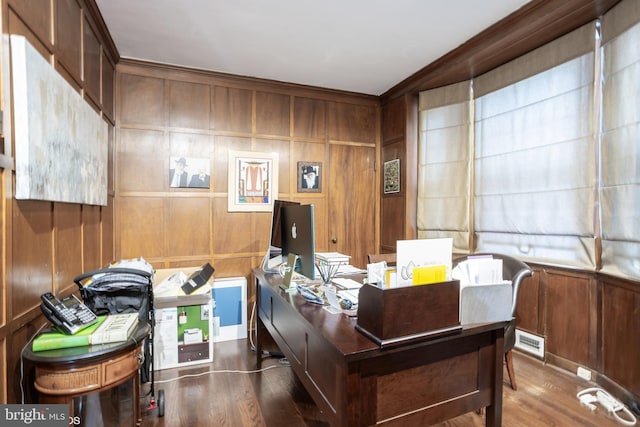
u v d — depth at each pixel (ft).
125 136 9.61
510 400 6.72
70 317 4.36
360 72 10.64
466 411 4.22
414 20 7.72
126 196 9.64
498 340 4.39
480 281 4.37
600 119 7.18
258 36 8.38
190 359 8.38
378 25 7.91
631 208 6.39
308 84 11.57
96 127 7.04
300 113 11.76
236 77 10.72
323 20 7.68
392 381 3.72
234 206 10.78
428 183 11.45
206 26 7.90
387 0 6.96
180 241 10.22
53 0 5.22
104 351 4.08
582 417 6.16
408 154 11.69
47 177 4.60
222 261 10.69
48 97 4.63
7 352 3.88
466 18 7.65
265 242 11.19
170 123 10.07
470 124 10.43
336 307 4.82
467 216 10.41
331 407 3.78
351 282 6.29
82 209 6.49
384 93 12.48
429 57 9.62
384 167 12.87
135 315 4.96
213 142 10.55
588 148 7.36
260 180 11.12
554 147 8.05
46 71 4.58
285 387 7.32
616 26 6.71
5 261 3.83
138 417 4.84
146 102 9.82
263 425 5.98
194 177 10.32
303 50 9.14
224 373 7.97
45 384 3.92
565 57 7.80
